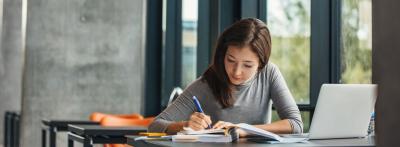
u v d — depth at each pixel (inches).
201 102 129.0
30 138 296.5
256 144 95.6
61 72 296.2
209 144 94.9
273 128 124.6
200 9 257.6
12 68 559.8
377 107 53.4
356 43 183.3
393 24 50.9
